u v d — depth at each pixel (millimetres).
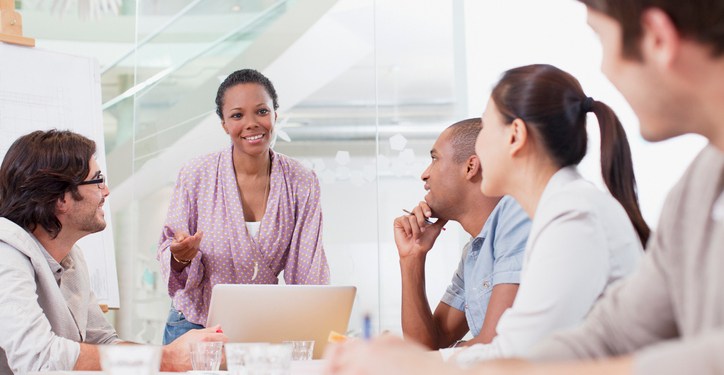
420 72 4762
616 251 1271
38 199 2043
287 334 2035
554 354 919
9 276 1890
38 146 2086
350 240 4668
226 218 2746
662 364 528
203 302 2707
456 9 4770
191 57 4840
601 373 555
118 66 4953
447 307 2301
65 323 2023
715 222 743
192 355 1660
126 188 4848
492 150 1394
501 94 1374
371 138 4738
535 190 1361
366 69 4766
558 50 4578
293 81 4773
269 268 2771
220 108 2836
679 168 4039
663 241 849
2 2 2928
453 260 4535
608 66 749
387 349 633
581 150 1364
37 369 1818
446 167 2092
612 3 707
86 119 3064
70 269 2227
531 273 1258
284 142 4730
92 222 2121
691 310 760
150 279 4742
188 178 2775
